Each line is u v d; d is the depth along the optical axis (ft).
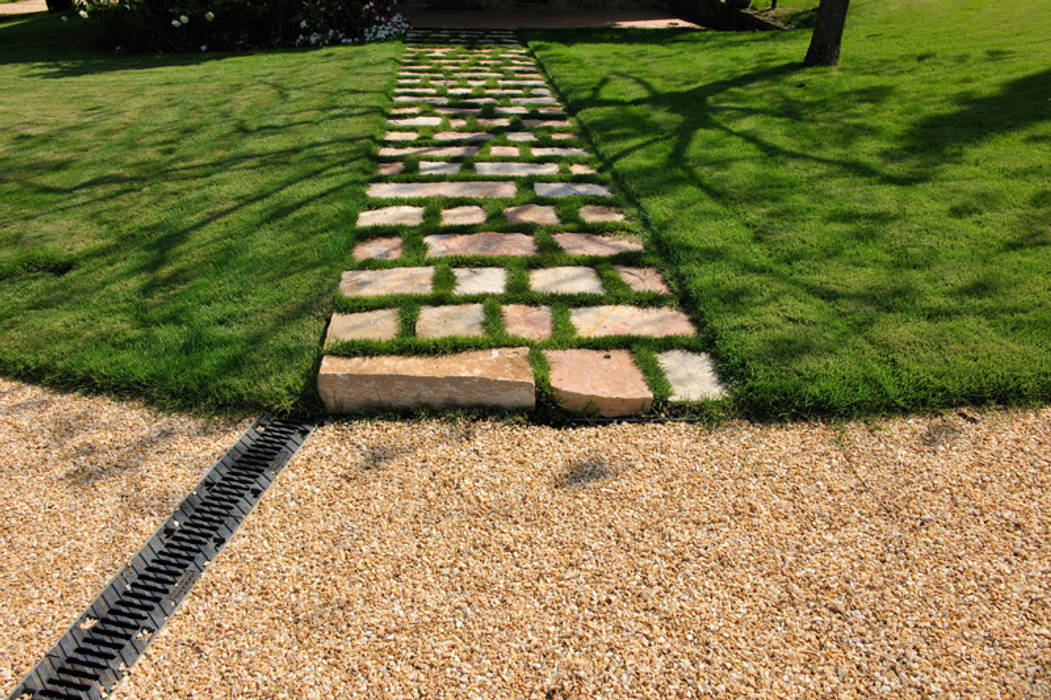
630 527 7.36
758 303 10.79
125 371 9.55
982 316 10.35
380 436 8.79
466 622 6.31
